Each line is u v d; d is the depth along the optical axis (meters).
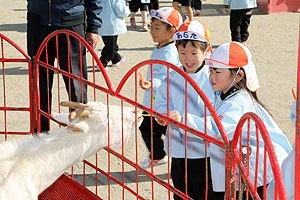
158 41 4.87
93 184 5.07
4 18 12.73
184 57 3.98
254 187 2.62
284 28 11.22
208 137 2.99
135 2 11.14
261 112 3.55
